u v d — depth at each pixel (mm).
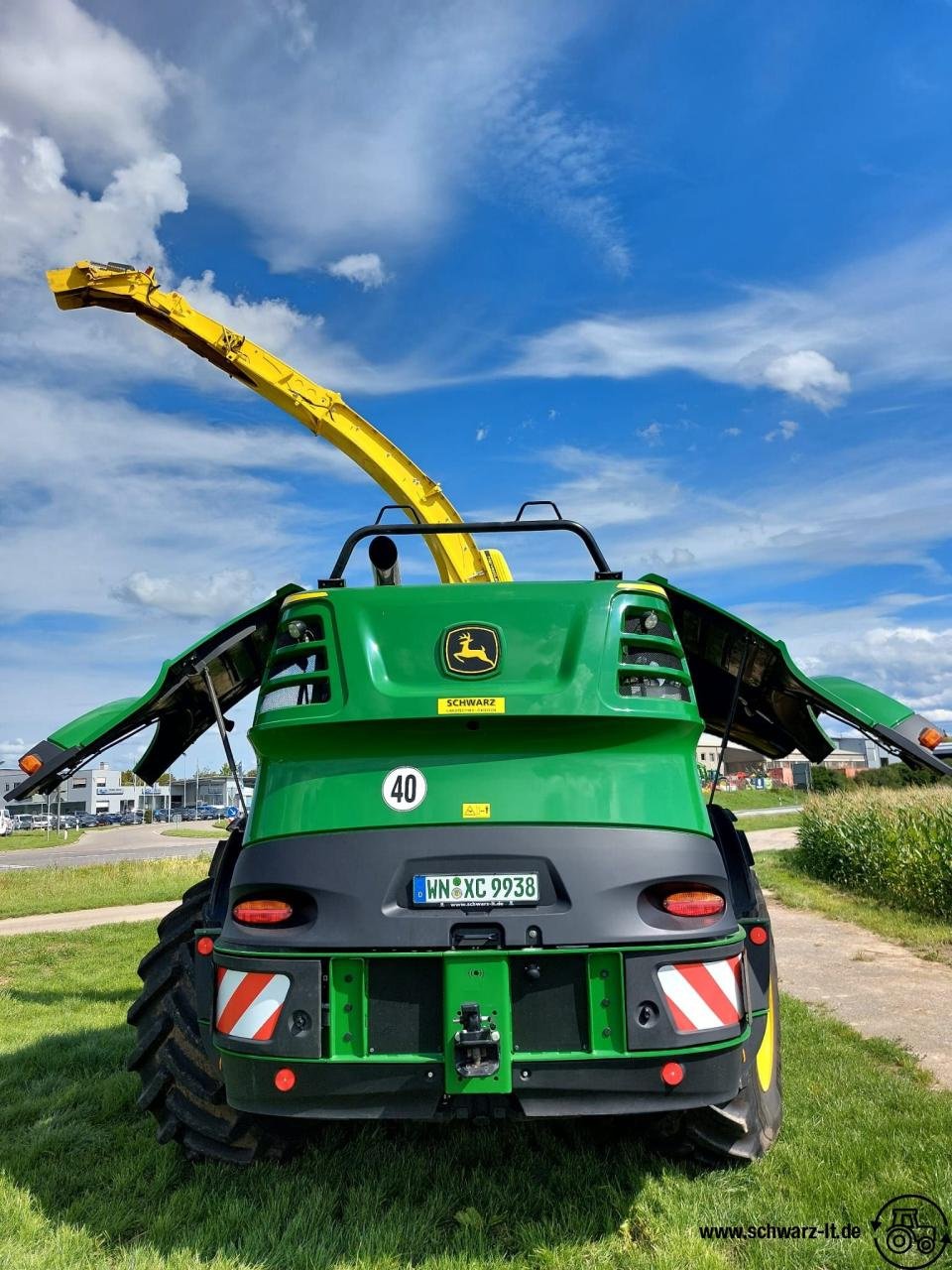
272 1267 2697
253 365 7102
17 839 62875
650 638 3035
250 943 2742
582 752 2887
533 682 2930
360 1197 3113
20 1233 2971
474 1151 3500
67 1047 5477
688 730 2967
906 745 3389
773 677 3936
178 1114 3266
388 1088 2594
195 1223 2994
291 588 3467
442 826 2779
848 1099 3959
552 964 2654
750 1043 3246
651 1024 2592
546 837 2750
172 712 4203
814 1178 3133
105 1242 2916
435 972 2660
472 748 2889
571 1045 2617
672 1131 3262
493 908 2701
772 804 52000
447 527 3729
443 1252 2744
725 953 2709
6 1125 4082
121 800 103562
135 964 9172
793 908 11320
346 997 2650
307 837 2818
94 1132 3920
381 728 2873
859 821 13609
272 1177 3309
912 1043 5020
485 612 3016
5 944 10984
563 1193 3115
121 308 7297
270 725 2959
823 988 6559
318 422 7023
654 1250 2695
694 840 2848
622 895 2705
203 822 84500
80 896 18078
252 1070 2662
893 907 11344
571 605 3025
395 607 3039
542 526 3725
